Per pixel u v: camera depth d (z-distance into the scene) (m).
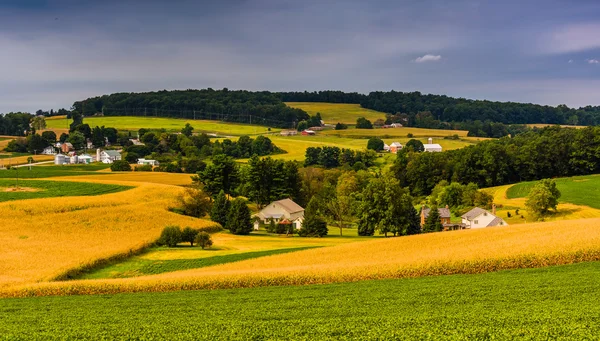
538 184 100.19
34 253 61.62
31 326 32.41
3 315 35.56
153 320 33.28
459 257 45.72
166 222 85.62
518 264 44.88
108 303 38.72
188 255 66.31
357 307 35.00
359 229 94.25
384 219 88.25
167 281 43.34
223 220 96.31
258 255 64.12
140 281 43.69
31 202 88.50
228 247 73.81
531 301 34.66
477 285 39.69
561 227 59.38
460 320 30.64
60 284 43.47
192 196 100.19
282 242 80.25
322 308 35.09
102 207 90.94
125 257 64.06
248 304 37.00
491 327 29.11
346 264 47.66
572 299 34.78
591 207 99.12
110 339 29.27
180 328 30.98
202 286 43.28
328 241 82.44
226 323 31.81
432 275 44.31
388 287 40.53
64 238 71.75
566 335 27.64
